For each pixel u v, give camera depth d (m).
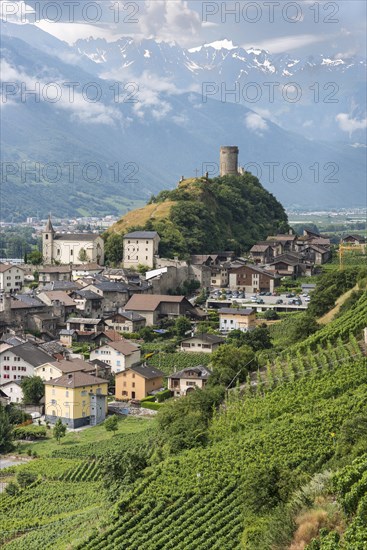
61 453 198.88
